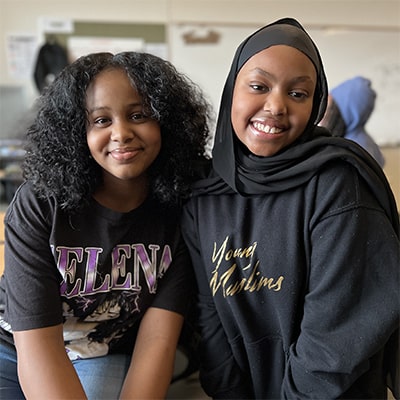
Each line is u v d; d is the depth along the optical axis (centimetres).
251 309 75
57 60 273
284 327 73
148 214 82
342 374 66
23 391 71
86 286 77
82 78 70
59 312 74
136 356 79
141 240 80
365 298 65
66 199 74
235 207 75
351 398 71
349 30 295
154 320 81
